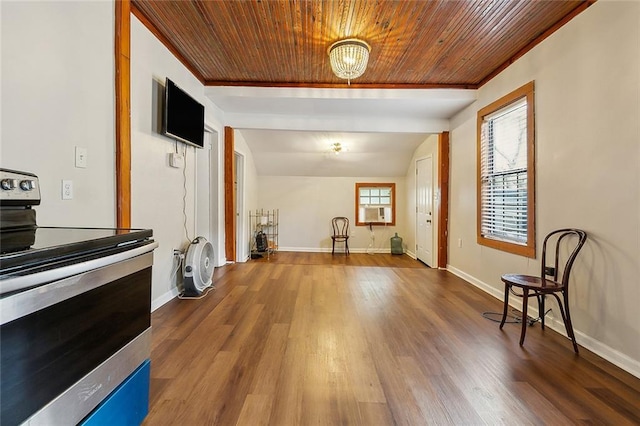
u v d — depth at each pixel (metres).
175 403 1.40
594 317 1.95
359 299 2.94
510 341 2.07
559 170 2.26
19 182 0.94
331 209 6.98
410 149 6.06
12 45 1.30
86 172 1.72
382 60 2.96
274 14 2.24
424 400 1.45
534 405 1.41
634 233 1.71
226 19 2.32
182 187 3.04
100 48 1.82
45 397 0.79
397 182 6.93
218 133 4.09
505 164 3.00
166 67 2.65
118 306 1.09
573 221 2.13
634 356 1.70
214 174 4.16
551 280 2.19
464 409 1.38
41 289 0.77
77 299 0.89
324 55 2.88
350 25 2.37
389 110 3.99
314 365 1.74
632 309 1.71
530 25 2.34
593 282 1.96
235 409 1.37
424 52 2.79
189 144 3.00
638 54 1.68
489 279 3.23
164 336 2.09
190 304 2.74
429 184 5.34
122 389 1.12
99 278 0.97
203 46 2.73
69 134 1.60
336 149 5.78
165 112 2.50
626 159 1.75
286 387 1.53
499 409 1.38
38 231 1.17
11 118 1.30
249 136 5.46
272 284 3.42
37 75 1.41
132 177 2.20
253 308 2.65
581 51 2.06
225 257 4.48
